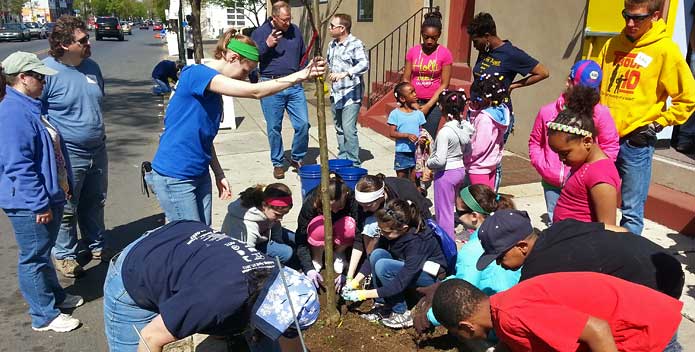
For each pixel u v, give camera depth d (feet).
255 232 12.25
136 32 248.32
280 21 20.75
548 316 6.32
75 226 14.40
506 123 14.57
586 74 11.87
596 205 9.46
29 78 10.99
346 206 13.07
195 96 10.92
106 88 51.13
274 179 21.76
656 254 7.70
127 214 19.17
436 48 20.10
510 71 16.63
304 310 7.24
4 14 252.62
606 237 7.78
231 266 7.29
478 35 16.74
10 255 16.22
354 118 22.02
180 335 7.23
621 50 13.33
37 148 11.16
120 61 82.12
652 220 16.52
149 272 7.64
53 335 12.11
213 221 17.38
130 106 41.50
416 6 32.14
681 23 18.02
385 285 11.44
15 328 12.37
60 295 12.80
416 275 11.32
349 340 11.09
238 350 10.94
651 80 12.76
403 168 18.84
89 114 13.82
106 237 17.13
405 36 33.30
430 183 18.85
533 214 17.31
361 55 21.53
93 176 14.67
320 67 10.45
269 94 10.45
